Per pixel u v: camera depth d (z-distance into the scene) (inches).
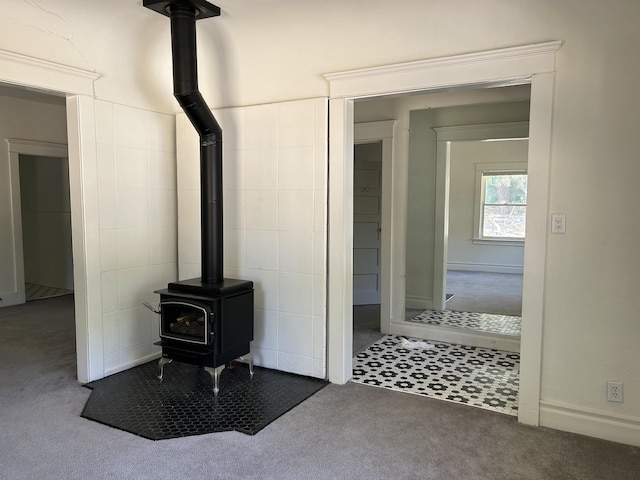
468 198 263.1
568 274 101.8
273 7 119.3
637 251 96.0
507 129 163.2
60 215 265.4
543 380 106.1
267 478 86.6
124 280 138.5
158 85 145.3
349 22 120.0
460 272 260.8
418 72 113.7
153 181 145.8
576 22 97.0
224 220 144.3
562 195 101.0
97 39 125.6
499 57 104.0
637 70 93.3
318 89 128.4
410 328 176.7
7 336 175.8
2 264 224.2
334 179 127.3
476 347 163.9
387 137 177.3
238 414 111.7
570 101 98.9
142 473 88.0
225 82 142.3
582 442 99.8
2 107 219.0
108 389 126.3
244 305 128.6
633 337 97.5
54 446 97.3
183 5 113.0
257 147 136.9
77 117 123.0
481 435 102.5
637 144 94.3
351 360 135.0
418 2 109.6
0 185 221.3
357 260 230.7
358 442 99.3
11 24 107.1
